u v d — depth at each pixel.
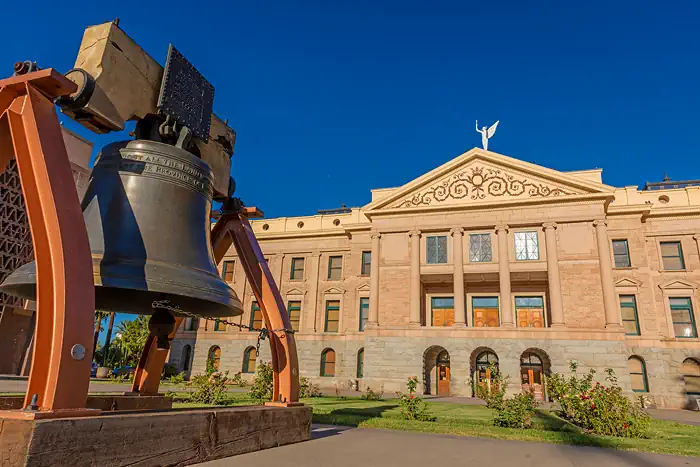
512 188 37.56
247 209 8.10
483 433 11.27
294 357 7.54
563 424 14.43
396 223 39.81
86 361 4.05
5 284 4.70
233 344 45.22
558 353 32.50
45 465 3.46
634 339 34.16
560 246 35.28
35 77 4.33
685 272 35.44
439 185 39.53
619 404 12.95
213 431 5.35
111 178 5.38
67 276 4.04
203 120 6.50
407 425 12.02
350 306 42.84
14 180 29.94
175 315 6.95
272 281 7.71
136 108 5.44
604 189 34.84
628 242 36.47
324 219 47.41
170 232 5.41
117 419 4.11
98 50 4.96
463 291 36.44
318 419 12.73
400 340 36.38
